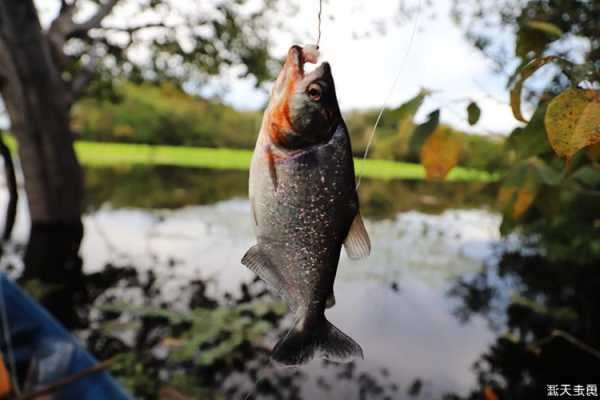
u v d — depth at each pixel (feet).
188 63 8.74
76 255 6.60
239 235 7.96
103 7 7.75
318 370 3.50
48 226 7.25
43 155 7.17
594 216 1.94
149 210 10.29
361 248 0.97
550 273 5.48
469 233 8.20
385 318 4.33
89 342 3.86
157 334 3.99
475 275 5.59
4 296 3.14
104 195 12.42
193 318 3.92
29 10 6.75
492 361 3.55
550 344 3.75
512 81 1.30
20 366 2.59
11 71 6.81
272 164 0.95
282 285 0.96
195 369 3.47
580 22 2.51
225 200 12.20
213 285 5.41
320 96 0.92
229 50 8.53
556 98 0.92
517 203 1.74
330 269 0.95
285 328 4.13
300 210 0.94
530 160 1.71
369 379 3.32
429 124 1.50
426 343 3.87
